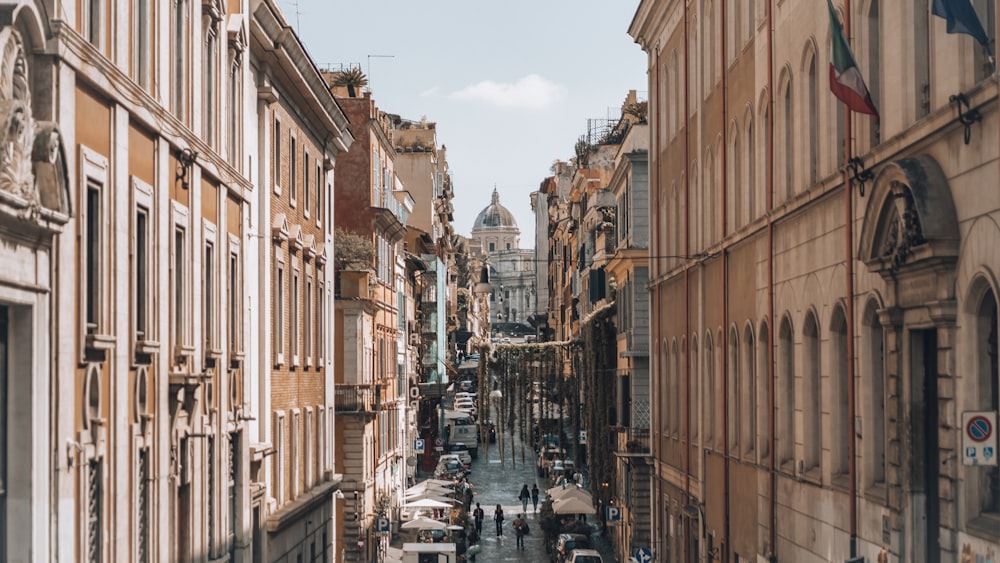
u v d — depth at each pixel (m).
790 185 26.09
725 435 32.16
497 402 56.94
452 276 121.44
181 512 22.45
